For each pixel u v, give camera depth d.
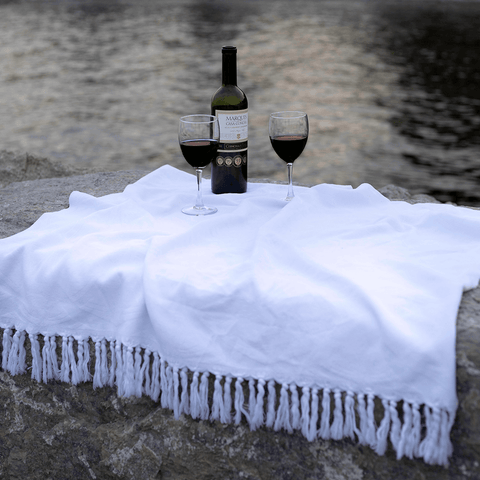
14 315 1.33
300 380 1.07
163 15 41.69
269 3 57.78
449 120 13.24
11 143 11.56
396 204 1.67
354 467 1.09
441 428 0.97
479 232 1.38
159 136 12.07
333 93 16.80
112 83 18.00
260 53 24.78
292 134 1.61
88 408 1.33
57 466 1.40
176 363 1.13
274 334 1.09
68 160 10.40
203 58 22.67
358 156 10.76
